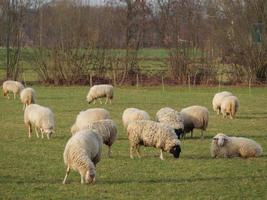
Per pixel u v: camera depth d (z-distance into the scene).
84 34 61.06
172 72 60.47
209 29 60.81
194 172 17.83
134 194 14.91
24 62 68.81
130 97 46.19
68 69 60.09
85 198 14.48
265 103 41.66
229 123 30.83
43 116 24.62
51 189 15.46
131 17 62.81
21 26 62.16
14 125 29.50
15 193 15.07
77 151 15.65
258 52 58.12
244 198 14.64
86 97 45.50
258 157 20.47
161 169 18.27
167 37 61.66
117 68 60.38
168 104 40.53
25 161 19.73
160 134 19.59
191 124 24.69
